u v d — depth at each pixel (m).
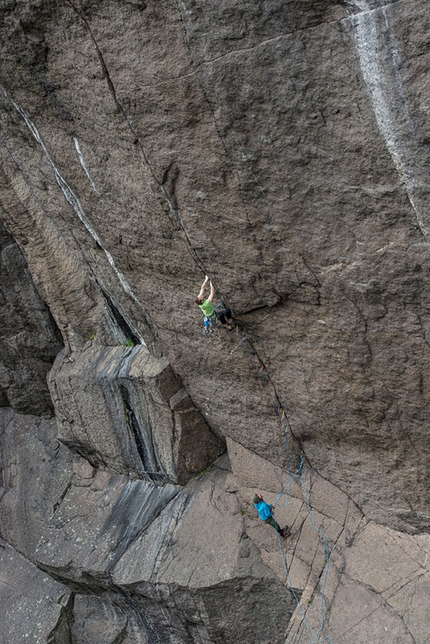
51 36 7.34
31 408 15.93
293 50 5.99
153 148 7.59
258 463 10.81
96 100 7.64
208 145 7.12
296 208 7.06
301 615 8.88
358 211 6.67
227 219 7.71
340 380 8.37
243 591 10.40
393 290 6.93
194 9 6.20
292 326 8.41
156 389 11.18
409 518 8.80
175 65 6.68
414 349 7.28
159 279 9.64
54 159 9.09
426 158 5.85
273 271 7.84
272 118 6.51
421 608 7.93
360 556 8.97
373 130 6.01
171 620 11.55
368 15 5.48
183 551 11.12
